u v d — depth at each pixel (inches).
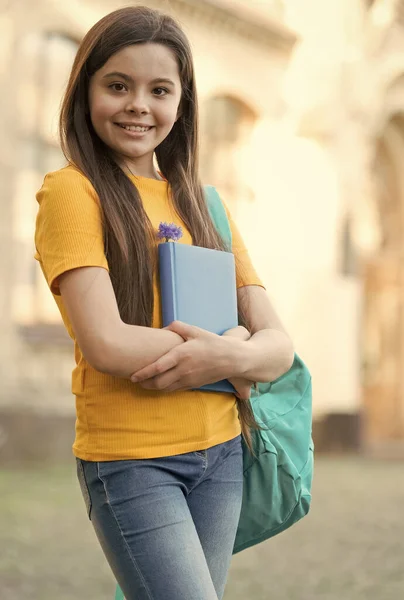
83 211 141.7
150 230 148.3
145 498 138.9
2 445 668.7
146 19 147.6
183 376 139.3
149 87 148.8
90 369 144.2
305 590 331.6
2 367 682.8
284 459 159.9
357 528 465.4
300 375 167.5
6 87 695.7
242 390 149.9
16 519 458.3
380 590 333.1
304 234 922.1
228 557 150.5
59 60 732.7
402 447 1033.5
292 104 905.5
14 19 697.0
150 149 151.7
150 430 141.9
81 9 725.3
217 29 830.5
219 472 147.9
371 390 1110.4
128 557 138.0
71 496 539.2
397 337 1118.4
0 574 342.3
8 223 700.0
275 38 880.3
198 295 147.9
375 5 952.9
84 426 145.3
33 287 718.5
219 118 871.7
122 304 142.2
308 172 920.3
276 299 898.7
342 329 948.6
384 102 982.4
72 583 331.6
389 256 1121.4
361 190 973.8
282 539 434.0
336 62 933.8
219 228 163.8
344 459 882.1
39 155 724.0
